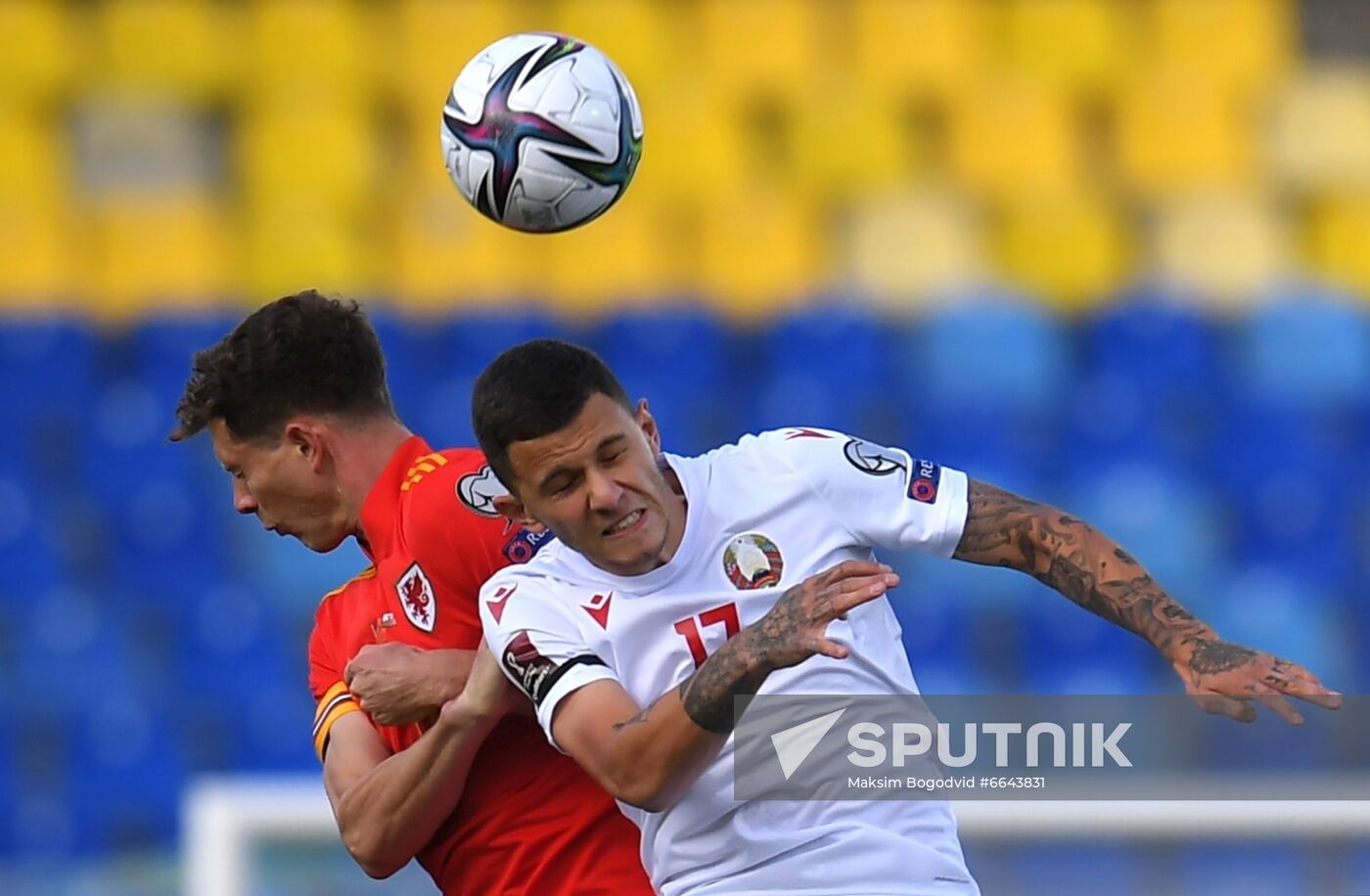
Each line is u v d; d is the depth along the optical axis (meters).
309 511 10.84
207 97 41.56
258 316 10.74
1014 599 32.41
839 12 43.50
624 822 10.45
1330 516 35.38
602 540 9.18
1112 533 34.12
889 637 9.83
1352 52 44.09
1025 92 42.62
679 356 35.84
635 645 9.48
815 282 39.12
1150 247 40.34
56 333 35.44
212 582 33.16
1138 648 32.22
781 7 43.22
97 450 34.47
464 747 9.84
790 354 36.09
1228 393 36.50
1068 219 39.97
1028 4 43.69
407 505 10.47
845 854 9.41
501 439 9.04
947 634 31.97
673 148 41.00
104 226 38.59
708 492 9.66
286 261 38.41
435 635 10.38
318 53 42.09
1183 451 35.88
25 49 41.06
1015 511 9.61
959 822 14.27
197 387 10.77
